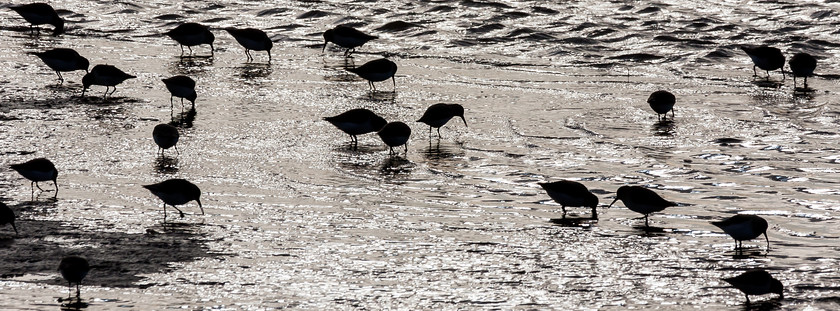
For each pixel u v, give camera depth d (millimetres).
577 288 12828
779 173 18578
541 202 16969
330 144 20703
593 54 30188
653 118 23094
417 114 23406
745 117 23094
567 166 19234
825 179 18156
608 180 18281
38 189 17219
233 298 12305
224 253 14031
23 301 12102
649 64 29125
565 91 25906
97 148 19906
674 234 15242
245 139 20922
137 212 16016
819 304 12297
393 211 16297
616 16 35219
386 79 26188
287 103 24312
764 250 14438
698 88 26328
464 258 13984
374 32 33250
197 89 25672
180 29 30094
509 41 31828
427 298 12406
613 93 25703
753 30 32906
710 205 16734
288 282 12914
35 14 32250
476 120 22891
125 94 24906
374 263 13711
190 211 16125
